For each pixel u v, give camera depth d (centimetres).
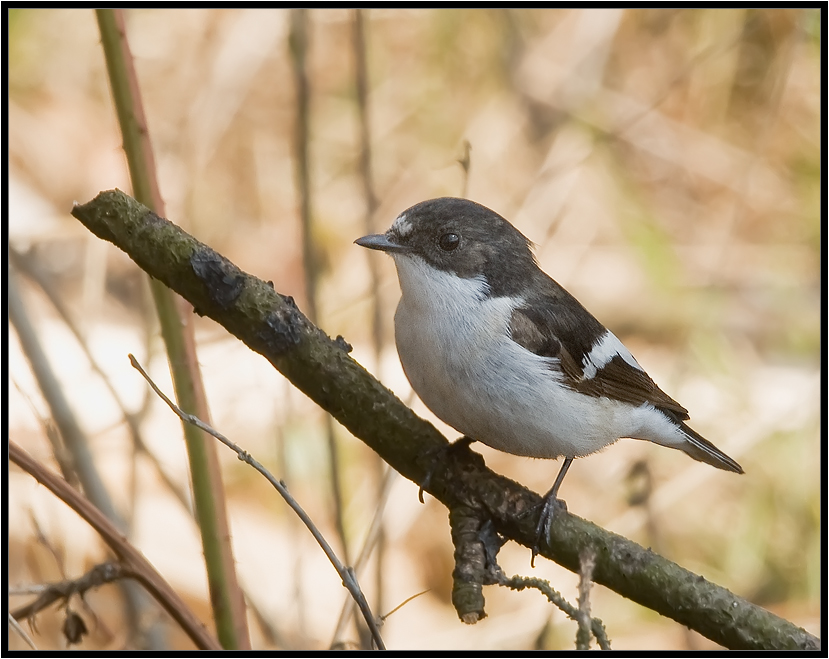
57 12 1495
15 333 785
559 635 1085
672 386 1254
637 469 976
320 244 1373
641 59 1567
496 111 1488
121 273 1336
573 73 1509
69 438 788
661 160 1518
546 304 773
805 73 1466
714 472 1152
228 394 1196
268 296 607
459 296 744
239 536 1144
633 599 595
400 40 1516
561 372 746
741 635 569
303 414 1162
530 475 1273
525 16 1552
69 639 639
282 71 1467
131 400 1136
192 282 586
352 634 838
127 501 1038
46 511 909
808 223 1473
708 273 1462
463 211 768
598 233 1484
